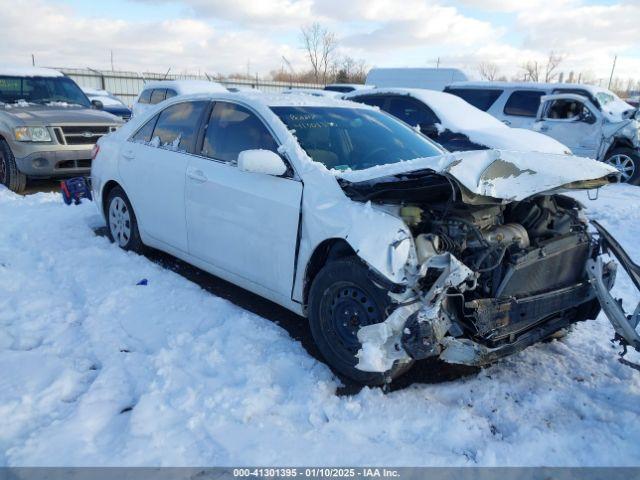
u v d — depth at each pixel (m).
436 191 3.24
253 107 4.14
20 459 2.52
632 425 2.92
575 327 4.18
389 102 9.75
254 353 3.48
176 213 4.61
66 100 10.13
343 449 2.70
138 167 5.05
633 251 6.20
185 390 3.04
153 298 4.30
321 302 3.33
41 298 4.27
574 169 3.19
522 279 3.19
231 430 2.79
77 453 2.58
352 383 3.28
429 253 2.88
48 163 8.57
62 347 3.56
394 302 2.86
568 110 11.95
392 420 2.91
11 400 2.95
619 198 9.41
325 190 3.38
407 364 3.09
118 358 3.41
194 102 4.74
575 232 3.66
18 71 10.06
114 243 5.69
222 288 4.76
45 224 6.26
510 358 3.66
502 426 2.94
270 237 3.69
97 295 4.34
